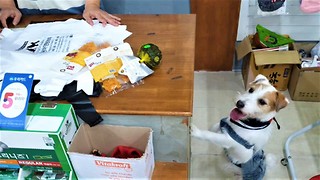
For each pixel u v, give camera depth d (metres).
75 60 1.21
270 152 1.91
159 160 1.32
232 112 1.39
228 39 2.29
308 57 2.21
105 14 1.49
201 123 2.10
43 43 1.32
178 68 1.22
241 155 1.42
